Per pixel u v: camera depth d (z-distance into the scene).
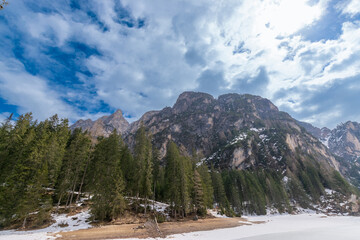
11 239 18.50
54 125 46.41
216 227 32.22
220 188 65.81
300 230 30.75
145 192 37.94
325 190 88.00
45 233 22.02
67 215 30.02
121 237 21.78
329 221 47.72
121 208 31.69
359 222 45.72
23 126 36.56
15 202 24.78
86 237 21.12
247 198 70.06
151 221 30.30
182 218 39.06
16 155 30.48
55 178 34.78
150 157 43.59
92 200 30.45
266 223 41.94
